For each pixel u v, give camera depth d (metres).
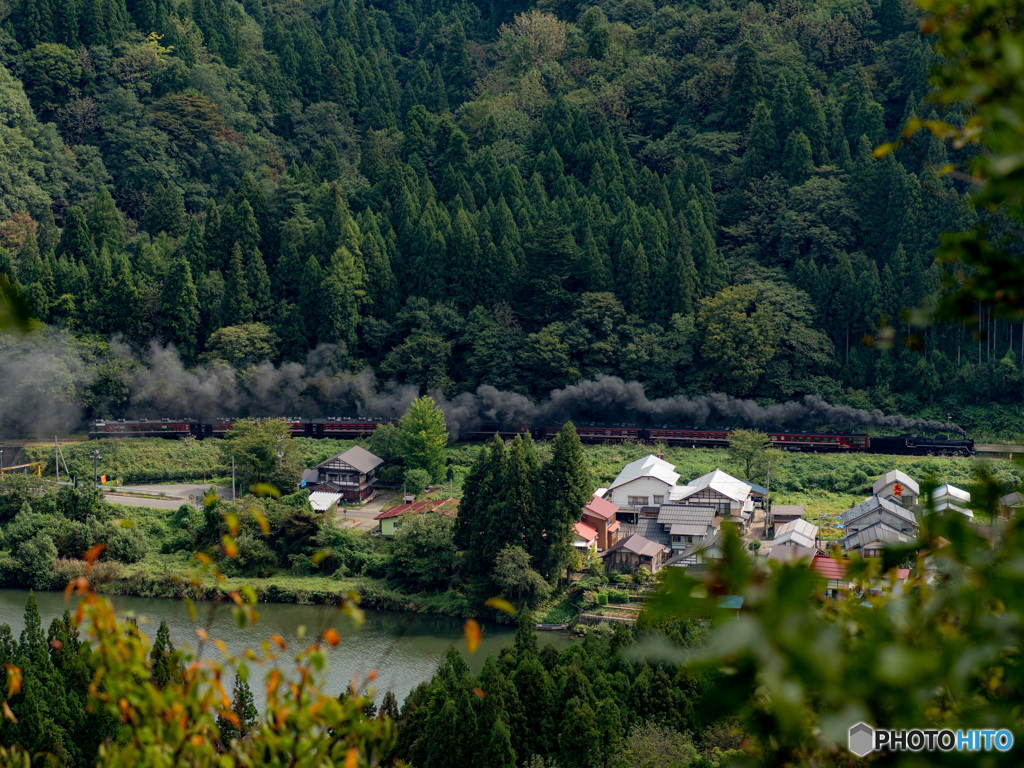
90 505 80.31
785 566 4.61
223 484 94.25
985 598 4.97
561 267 122.00
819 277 120.00
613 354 117.62
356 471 90.81
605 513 76.81
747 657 4.55
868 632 5.32
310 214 134.50
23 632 41.62
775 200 133.38
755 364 112.75
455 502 83.69
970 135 5.31
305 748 9.14
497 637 62.62
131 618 9.48
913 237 121.25
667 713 38.53
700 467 96.00
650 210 131.75
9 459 99.50
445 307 121.56
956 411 110.62
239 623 9.48
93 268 117.50
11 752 10.60
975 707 4.97
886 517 70.25
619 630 44.84
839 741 5.70
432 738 37.16
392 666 56.06
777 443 105.19
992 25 5.48
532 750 38.72
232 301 118.62
